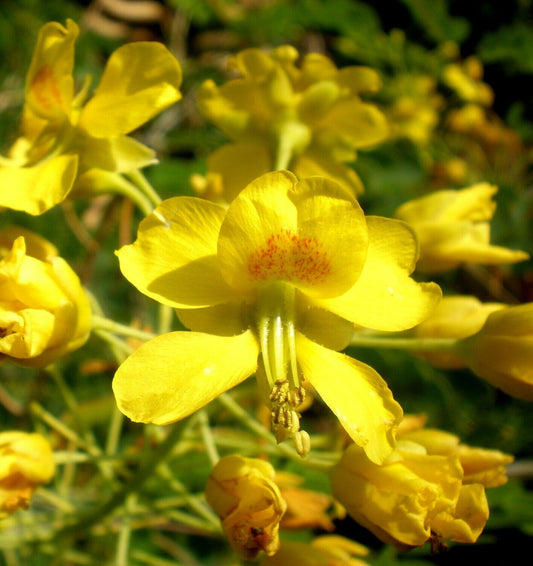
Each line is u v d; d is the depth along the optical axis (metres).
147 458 0.09
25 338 0.07
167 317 0.11
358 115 0.11
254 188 0.07
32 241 0.09
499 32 0.29
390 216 0.19
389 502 0.07
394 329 0.07
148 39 0.26
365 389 0.07
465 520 0.07
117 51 0.08
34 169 0.09
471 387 0.16
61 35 0.08
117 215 0.15
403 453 0.07
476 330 0.09
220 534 0.10
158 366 0.06
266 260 0.07
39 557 0.12
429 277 0.19
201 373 0.06
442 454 0.08
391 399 0.06
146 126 0.21
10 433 0.08
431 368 0.16
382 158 0.20
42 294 0.07
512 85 0.29
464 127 0.26
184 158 0.21
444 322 0.09
